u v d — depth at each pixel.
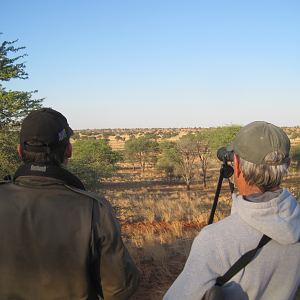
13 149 5.92
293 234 0.91
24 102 6.14
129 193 18.17
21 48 6.73
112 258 1.15
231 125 22.53
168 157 24.86
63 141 1.25
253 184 1.05
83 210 1.12
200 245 0.96
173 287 0.98
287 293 0.96
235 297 0.93
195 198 16.77
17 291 1.06
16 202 1.11
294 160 24.88
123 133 157.88
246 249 0.93
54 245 1.06
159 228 8.91
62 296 1.07
